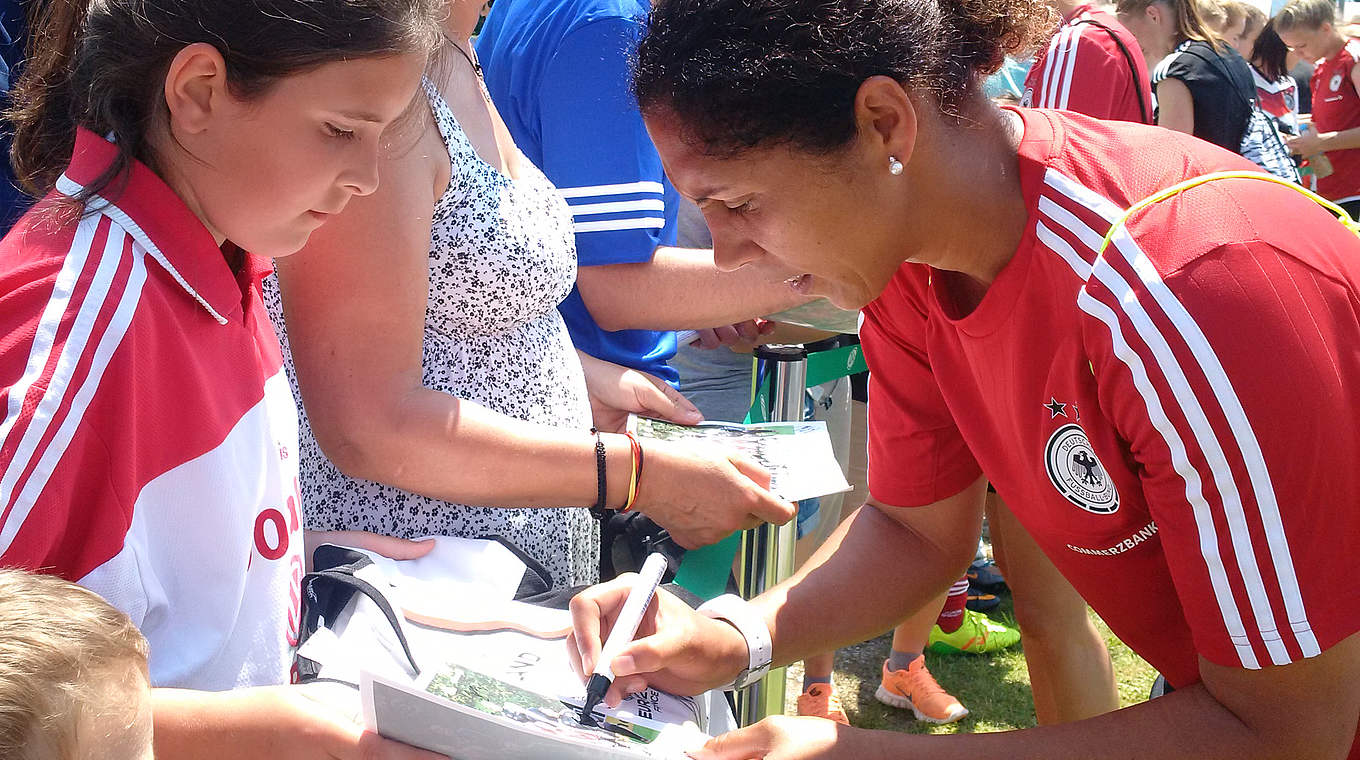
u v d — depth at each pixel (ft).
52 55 4.14
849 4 3.72
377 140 4.15
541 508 6.08
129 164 3.84
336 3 3.80
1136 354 3.67
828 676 10.44
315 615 4.78
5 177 5.29
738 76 3.69
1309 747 3.91
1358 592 3.70
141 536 3.74
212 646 4.02
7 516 3.31
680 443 6.66
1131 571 4.59
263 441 4.32
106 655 3.00
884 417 5.59
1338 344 3.64
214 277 4.00
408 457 5.53
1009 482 4.86
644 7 7.67
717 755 4.40
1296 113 23.57
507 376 6.14
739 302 7.82
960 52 3.97
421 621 4.91
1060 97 13.30
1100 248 3.80
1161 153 4.02
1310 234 3.76
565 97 7.52
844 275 4.22
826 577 5.65
